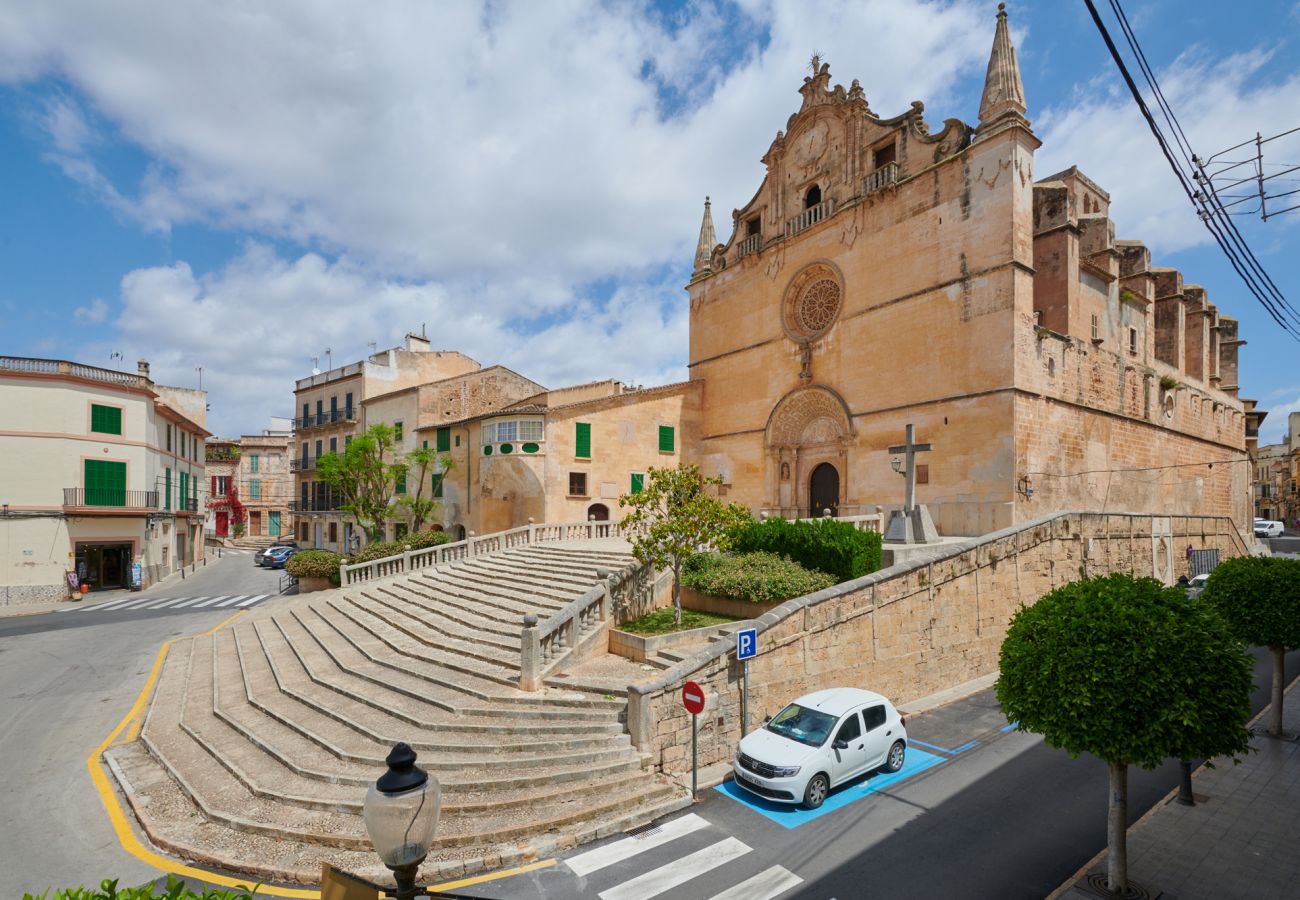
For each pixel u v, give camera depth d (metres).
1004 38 23.31
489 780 10.50
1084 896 7.98
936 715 15.43
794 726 11.76
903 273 25.97
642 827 10.12
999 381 22.25
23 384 31.28
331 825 9.49
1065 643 7.91
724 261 36.38
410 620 19.67
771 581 16.11
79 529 32.53
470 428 36.06
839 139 29.58
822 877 8.73
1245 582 13.38
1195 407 33.88
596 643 15.48
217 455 67.81
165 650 20.84
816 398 29.70
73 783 11.55
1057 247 25.66
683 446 36.22
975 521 22.58
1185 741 7.29
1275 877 8.41
